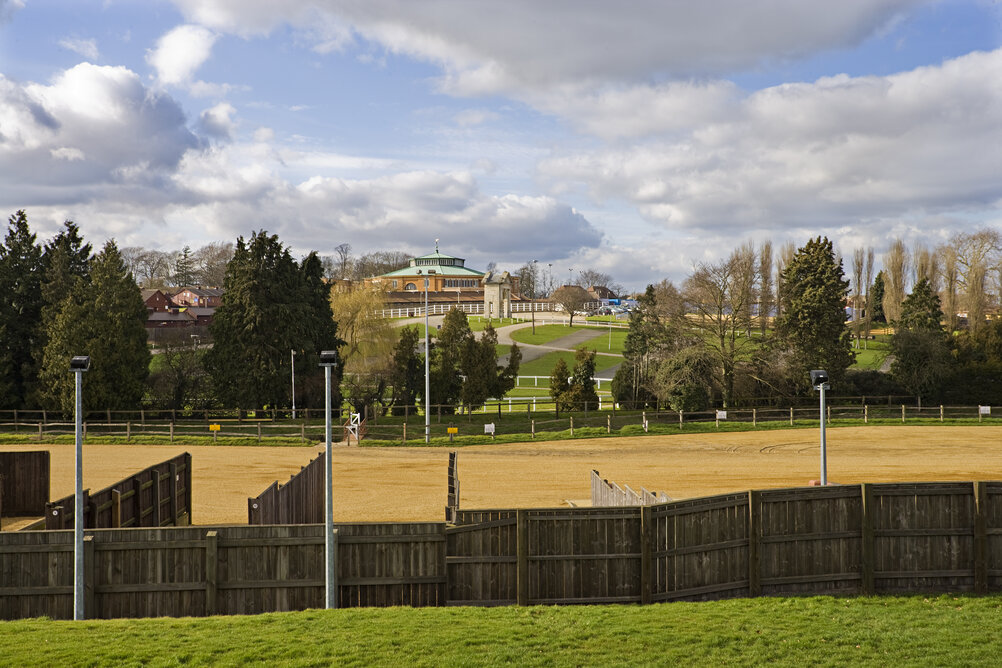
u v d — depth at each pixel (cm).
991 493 1493
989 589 1487
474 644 1134
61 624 1215
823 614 1324
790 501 1484
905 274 9769
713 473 3431
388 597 1385
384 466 3622
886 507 1496
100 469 3503
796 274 6469
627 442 4406
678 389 5591
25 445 4238
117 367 5109
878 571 1491
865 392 6319
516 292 19800
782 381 5981
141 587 1332
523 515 1391
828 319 6281
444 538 1386
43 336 5294
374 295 7106
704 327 5944
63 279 5453
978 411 5650
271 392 5456
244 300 5438
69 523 1595
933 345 6097
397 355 6019
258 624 1213
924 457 3856
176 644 1112
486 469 3547
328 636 1151
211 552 1337
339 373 6212
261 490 3045
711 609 1344
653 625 1241
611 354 10294
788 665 1089
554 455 3956
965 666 1087
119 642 1118
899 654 1130
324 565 1372
